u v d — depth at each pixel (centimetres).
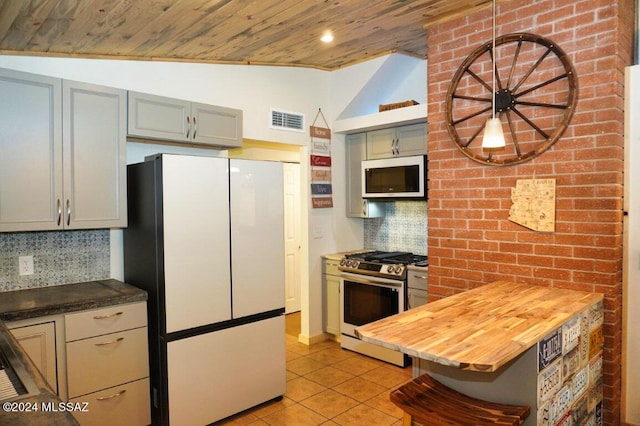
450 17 285
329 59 382
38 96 243
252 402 290
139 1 205
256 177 293
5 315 211
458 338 157
